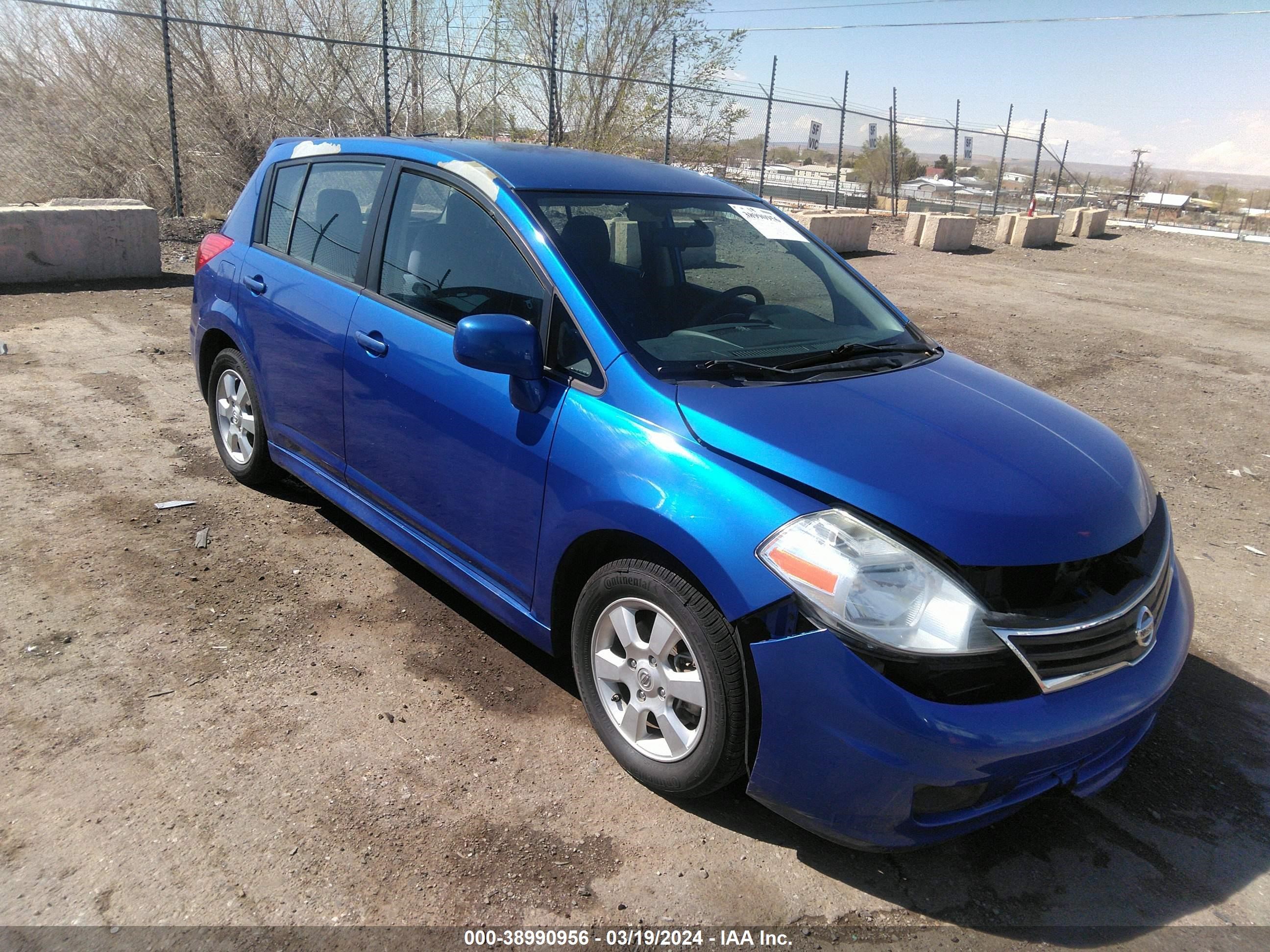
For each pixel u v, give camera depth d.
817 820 2.29
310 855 2.34
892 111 21.23
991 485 2.37
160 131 13.48
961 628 2.15
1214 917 2.41
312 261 3.82
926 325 10.01
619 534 2.56
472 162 3.27
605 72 16.56
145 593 3.48
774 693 2.24
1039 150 25.25
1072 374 8.34
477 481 3.00
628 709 2.69
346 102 14.60
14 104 12.78
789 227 3.87
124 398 5.61
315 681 3.06
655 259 3.13
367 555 3.97
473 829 2.48
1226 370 8.93
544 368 2.82
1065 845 2.64
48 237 8.24
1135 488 2.69
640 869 2.40
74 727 2.72
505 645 3.38
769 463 2.34
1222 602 4.21
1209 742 3.17
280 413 4.02
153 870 2.24
